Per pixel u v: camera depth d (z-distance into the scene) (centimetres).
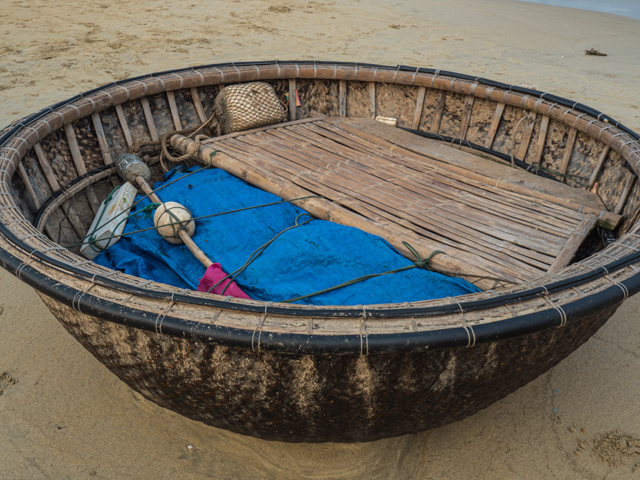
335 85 454
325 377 182
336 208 305
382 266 258
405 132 415
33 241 215
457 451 258
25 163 302
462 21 1138
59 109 337
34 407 276
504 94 384
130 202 328
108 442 259
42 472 244
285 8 1138
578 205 307
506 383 211
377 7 1215
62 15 993
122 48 834
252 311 173
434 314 172
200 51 838
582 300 179
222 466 250
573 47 984
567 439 265
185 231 293
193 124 426
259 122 411
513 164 382
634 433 268
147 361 201
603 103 701
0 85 676
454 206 311
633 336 329
